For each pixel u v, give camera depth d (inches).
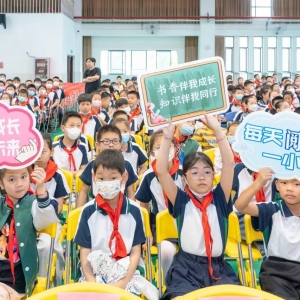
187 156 103.8
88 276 98.7
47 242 116.5
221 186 103.8
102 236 102.5
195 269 100.1
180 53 799.1
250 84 478.3
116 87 586.9
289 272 95.0
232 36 781.9
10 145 94.2
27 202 100.2
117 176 101.8
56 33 670.5
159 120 98.5
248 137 95.3
